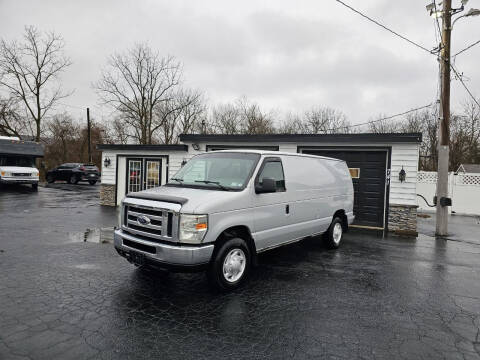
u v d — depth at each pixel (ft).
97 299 13.93
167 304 13.70
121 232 15.98
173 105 113.19
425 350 10.63
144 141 103.35
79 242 23.91
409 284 17.17
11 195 57.57
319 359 9.91
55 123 135.23
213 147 40.11
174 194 15.28
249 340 10.95
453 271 19.89
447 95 32.19
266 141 36.94
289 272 18.60
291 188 19.15
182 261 13.46
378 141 32.55
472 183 49.85
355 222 35.27
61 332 11.05
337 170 24.82
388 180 33.04
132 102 102.53
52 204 46.50
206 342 10.73
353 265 20.42
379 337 11.40
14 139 65.26
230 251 15.17
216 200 14.53
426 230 35.04
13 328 11.22
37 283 15.52
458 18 31.60
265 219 17.08
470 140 105.91
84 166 89.25
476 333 11.93
